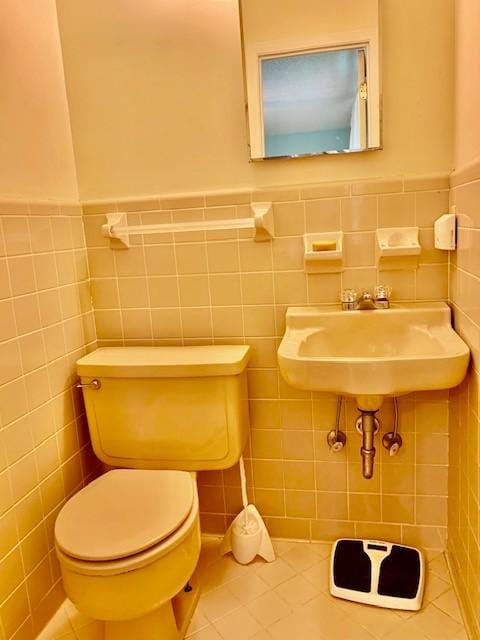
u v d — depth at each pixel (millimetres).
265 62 1501
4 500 1276
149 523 1197
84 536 1162
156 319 1706
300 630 1396
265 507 1781
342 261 1554
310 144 1517
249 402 1705
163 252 1655
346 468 1691
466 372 1331
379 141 1477
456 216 1373
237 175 1581
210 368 1465
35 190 1451
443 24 1398
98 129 1629
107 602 1115
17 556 1321
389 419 1631
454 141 1419
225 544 1710
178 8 1529
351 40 1447
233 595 1532
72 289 1612
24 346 1371
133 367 1501
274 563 1662
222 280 1640
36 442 1416
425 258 1510
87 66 1601
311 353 1486
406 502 1674
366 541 1676
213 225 1539
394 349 1499
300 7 1459
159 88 1578
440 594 1489
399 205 1497
